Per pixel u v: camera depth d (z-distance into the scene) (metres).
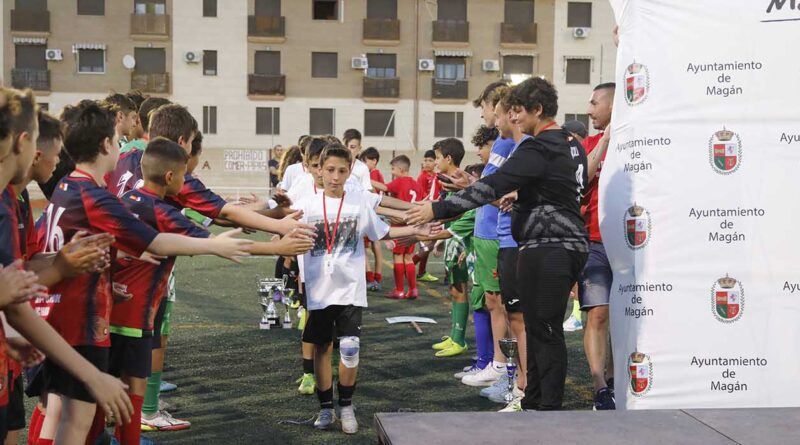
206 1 37.12
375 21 37.94
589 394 5.86
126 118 5.37
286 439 4.72
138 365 3.91
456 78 38.84
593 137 5.89
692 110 4.34
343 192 5.03
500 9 38.78
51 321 3.34
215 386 5.90
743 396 4.33
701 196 4.33
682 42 4.35
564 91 38.97
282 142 37.81
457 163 6.87
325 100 38.06
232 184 37.38
